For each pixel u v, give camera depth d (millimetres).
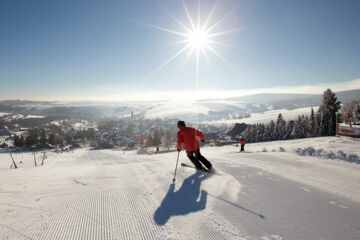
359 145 9586
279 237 1912
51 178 5219
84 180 4609
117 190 3613
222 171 4652
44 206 2922
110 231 2143
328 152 6973
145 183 3996
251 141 66250
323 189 3324
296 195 3041
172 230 2121
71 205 2934
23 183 4637
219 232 2043
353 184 3598
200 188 3457
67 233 2105
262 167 5059
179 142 4527
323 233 1967
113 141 158625
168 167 5574
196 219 2344
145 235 2039
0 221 2420
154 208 2713
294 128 53688
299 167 5051
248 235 1965
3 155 98875
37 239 1979
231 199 2910
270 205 2674
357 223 2168
